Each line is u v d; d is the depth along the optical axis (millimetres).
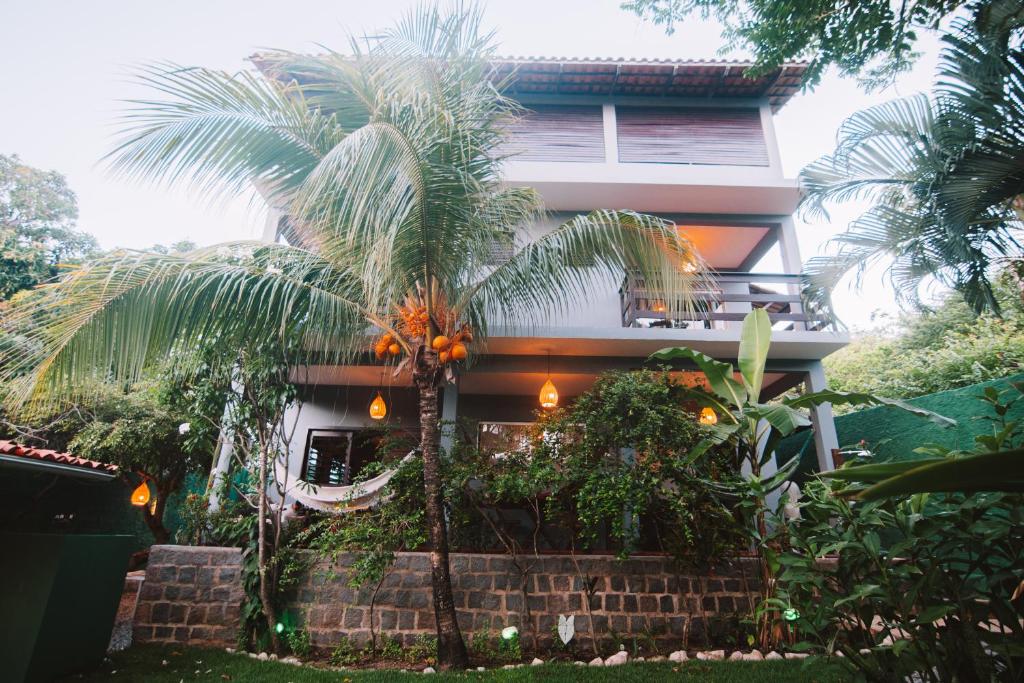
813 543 3828
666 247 5312
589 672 4637
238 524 6254
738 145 10180
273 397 6285
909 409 4574
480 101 4957
